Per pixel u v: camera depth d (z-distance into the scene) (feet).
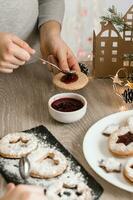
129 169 1.96
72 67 2.81
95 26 4.79
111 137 2.21
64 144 2.25
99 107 2.57
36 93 2.75
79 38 4.92
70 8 4.70
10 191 1.60
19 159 2.12
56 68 2.87
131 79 2.74
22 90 2.79
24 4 3.02
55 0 3.24
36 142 2.21
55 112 2.38
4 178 2.02
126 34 2.82
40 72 3.00
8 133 2.34
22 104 2.63
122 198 1.89
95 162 2.07
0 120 2.47
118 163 2.03
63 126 2.41
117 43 2.74
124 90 2.65
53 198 1.84
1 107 2.60
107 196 1.90
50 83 2.86
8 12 2.96
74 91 2.73
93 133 2.29
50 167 2.03
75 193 1.88
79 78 2.73
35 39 3.28
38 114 2.53
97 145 2.21
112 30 2.70
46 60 3.00
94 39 2.77
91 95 2.69
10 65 2.48
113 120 2.39
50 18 3.10
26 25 3.11
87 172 2.02
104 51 2.77
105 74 2.86
